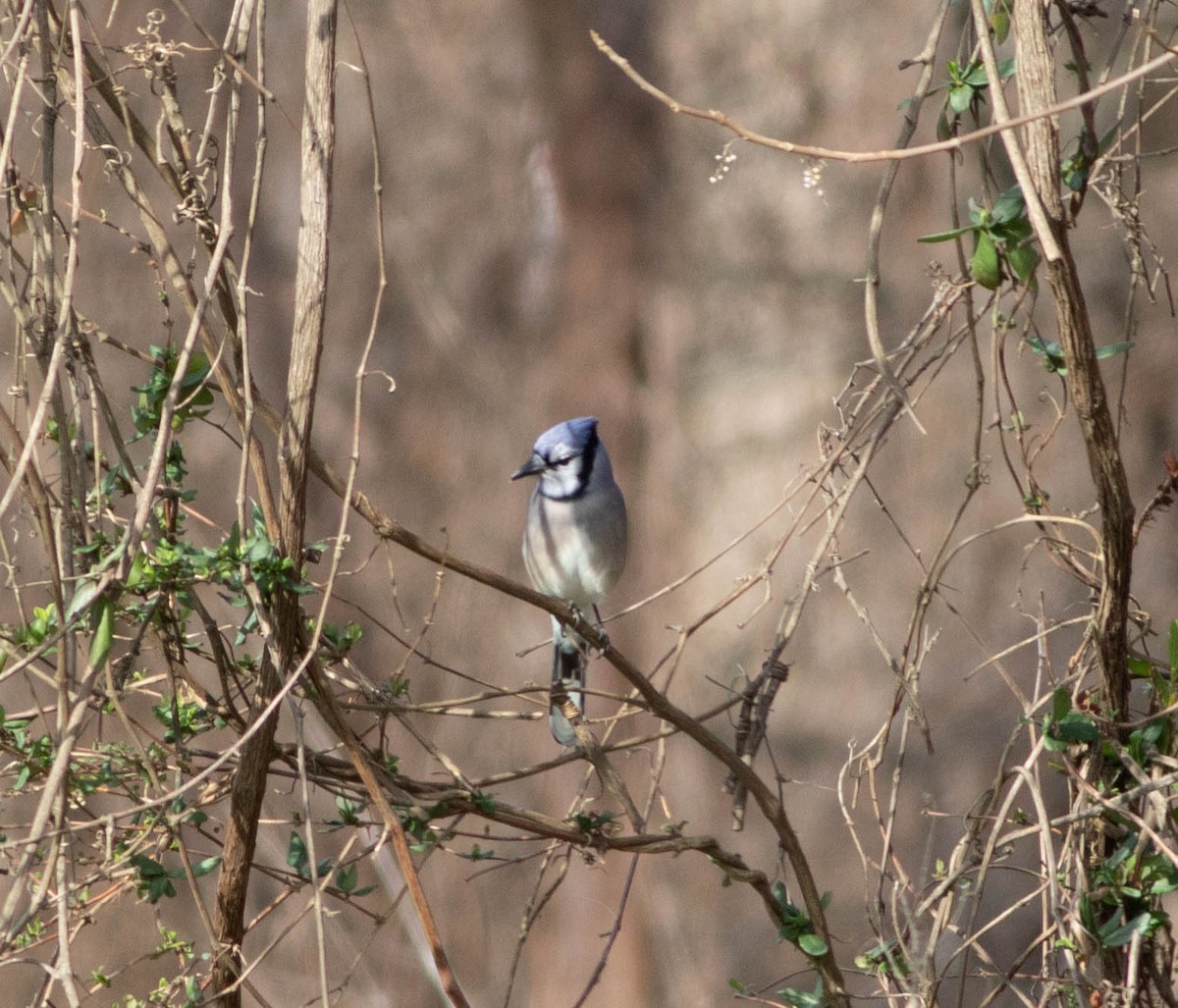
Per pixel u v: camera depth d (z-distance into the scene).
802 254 17.80
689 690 17.39
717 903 17.20
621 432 19.64
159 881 5.48
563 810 17.53
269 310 18.50
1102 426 5.37
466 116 20.84
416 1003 11.41
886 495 15.81
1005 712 14.88
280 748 5.54
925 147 4.82
